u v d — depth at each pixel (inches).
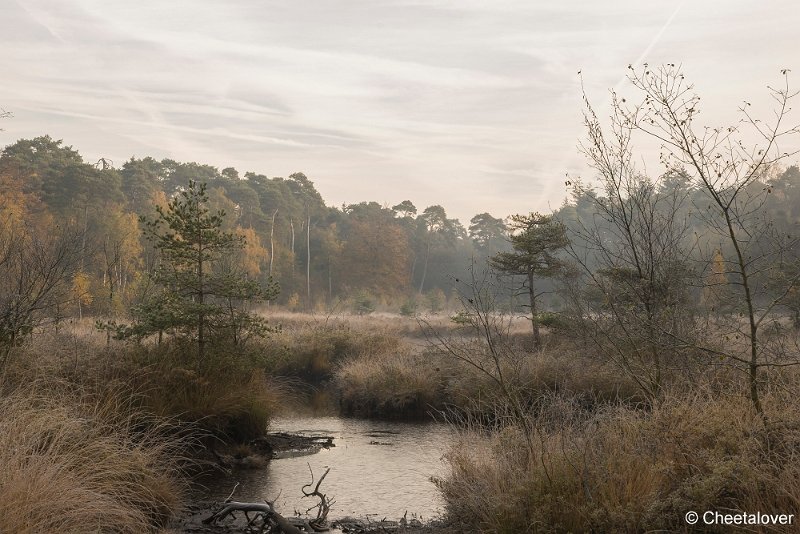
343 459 418.3
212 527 276.4
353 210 4298.7
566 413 289.6
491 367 510.6
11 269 418.6
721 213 254.4
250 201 3422.7
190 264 473.4
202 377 424.8
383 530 277.9
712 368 295.1
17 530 197.3
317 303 2822.3
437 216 4313.5
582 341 523.5
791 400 250.5
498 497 240.5
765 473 206.5
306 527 281.0
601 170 343.0
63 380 344.8
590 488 229.1
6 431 246.1
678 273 331.0
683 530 205.3
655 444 242.8
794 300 265.9
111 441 288.7
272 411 477.1
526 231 710.5
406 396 580.7
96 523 224.5
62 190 2373.3
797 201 1796.3
